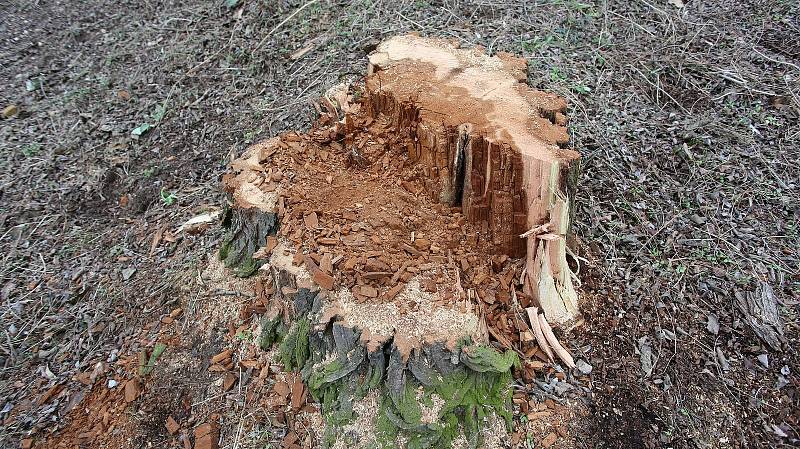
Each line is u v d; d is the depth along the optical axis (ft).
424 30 14.57
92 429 8.38
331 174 8.84
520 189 7.48
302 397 7.72
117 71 16.19
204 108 14.46
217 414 8.04
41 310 10.30
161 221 11.71
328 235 7.77
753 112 11.89
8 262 11.24
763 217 10.02
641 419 7.59
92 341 9.59
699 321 8.52
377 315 6.98
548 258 7.83
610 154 11.32
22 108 15.33
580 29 14.43
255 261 8.76
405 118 8.59
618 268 9.21
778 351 8.16
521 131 7.63
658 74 12.99
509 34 14.20
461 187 8.29
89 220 12.22
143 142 13.94
